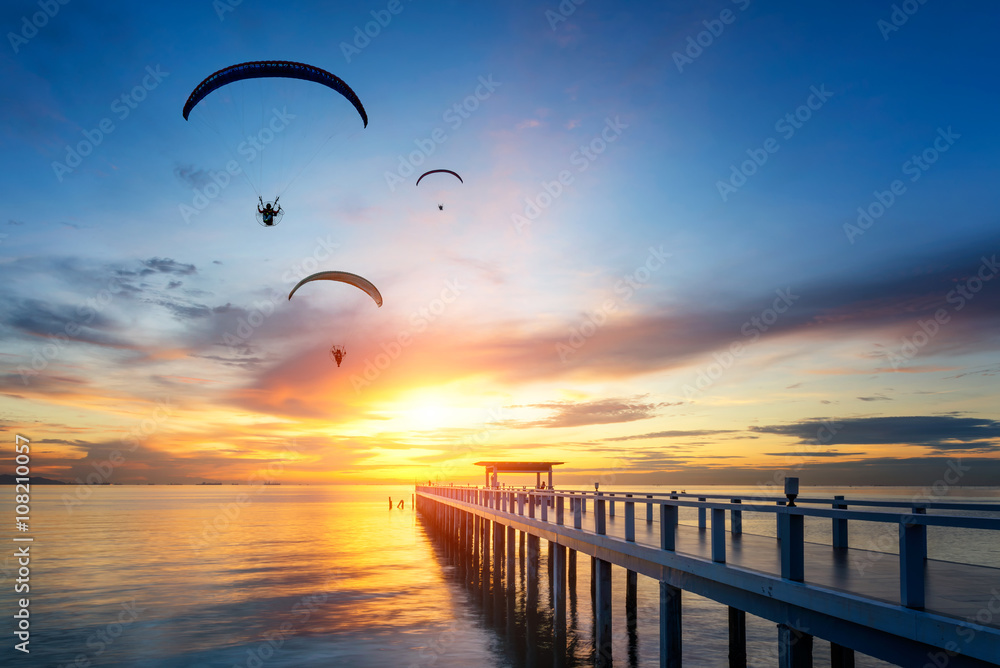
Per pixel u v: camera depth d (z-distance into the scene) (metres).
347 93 25.58
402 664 16.98
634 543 13.22
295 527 68.12
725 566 9.75
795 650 8.49
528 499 22.69
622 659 16.44
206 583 30.31
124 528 65.88
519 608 23.45
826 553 11.40
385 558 39.88
